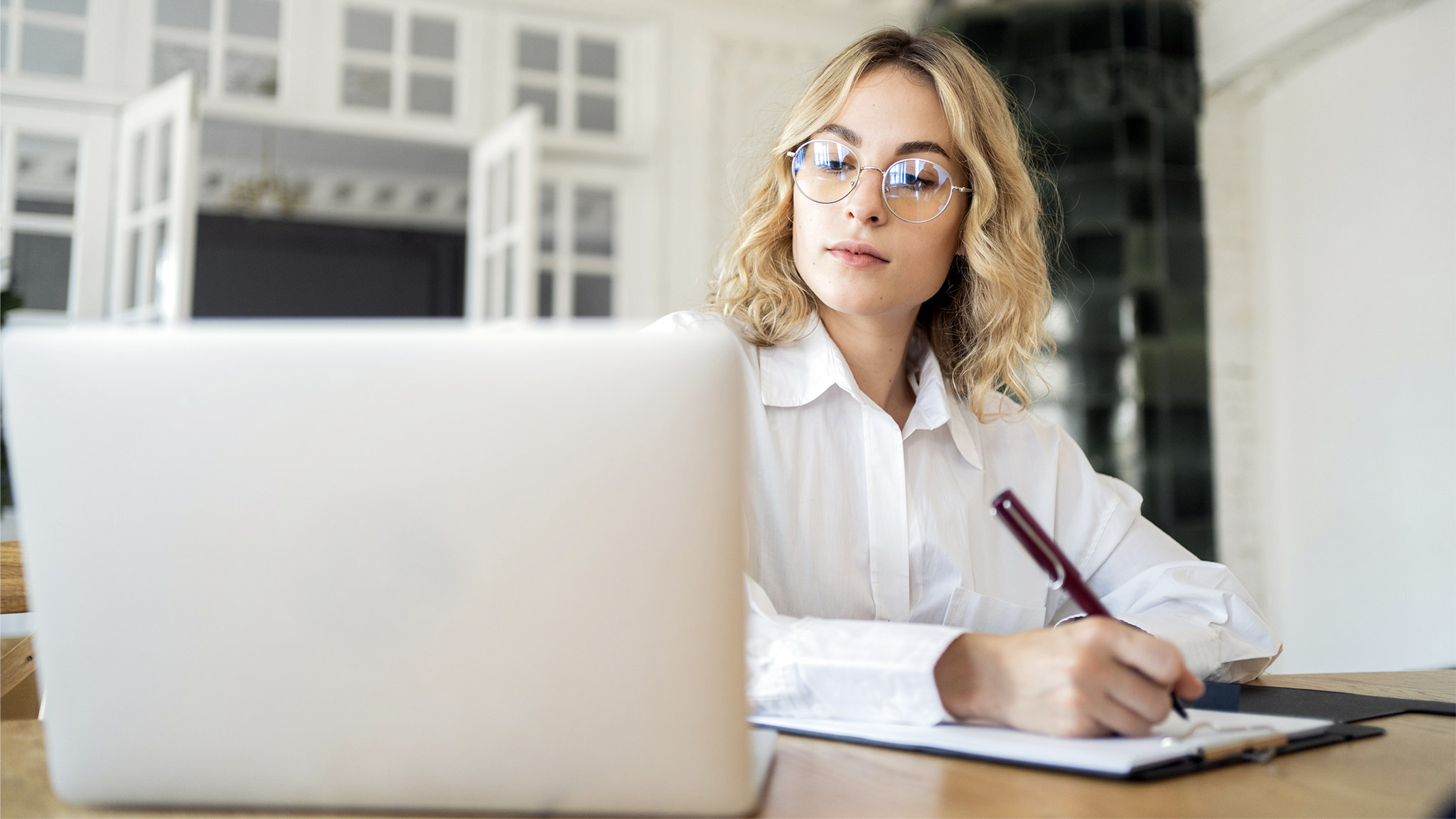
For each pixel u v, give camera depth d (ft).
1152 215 12.91
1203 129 13.58
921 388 4.00
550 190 15.66
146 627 1.68
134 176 12.02
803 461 3.78
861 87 3.79
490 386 1.63
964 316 4.19
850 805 1.75
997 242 4.03
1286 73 13.12
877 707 2.28
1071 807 1.72
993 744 2.04
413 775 1.65
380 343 1.65
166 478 1.66
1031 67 13.33
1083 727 2.08
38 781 1.96
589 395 1.63
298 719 1.66
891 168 3.66
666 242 14.06
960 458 4.00
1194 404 12.85
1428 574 11.05
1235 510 13.10
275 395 1.65
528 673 1.63
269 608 1.65
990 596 3.75
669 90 14.19
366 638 1.64
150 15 12.40
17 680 3.27
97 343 1.68
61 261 12.25
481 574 1.63
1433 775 1.95
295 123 12.75
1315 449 12.67
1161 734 2.15
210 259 22.09
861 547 3.76
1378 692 3.13
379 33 13.25
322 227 22.81
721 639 1.64
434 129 13.30
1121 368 12.73
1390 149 11.60
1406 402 11.39
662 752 1.63
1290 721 2.33
